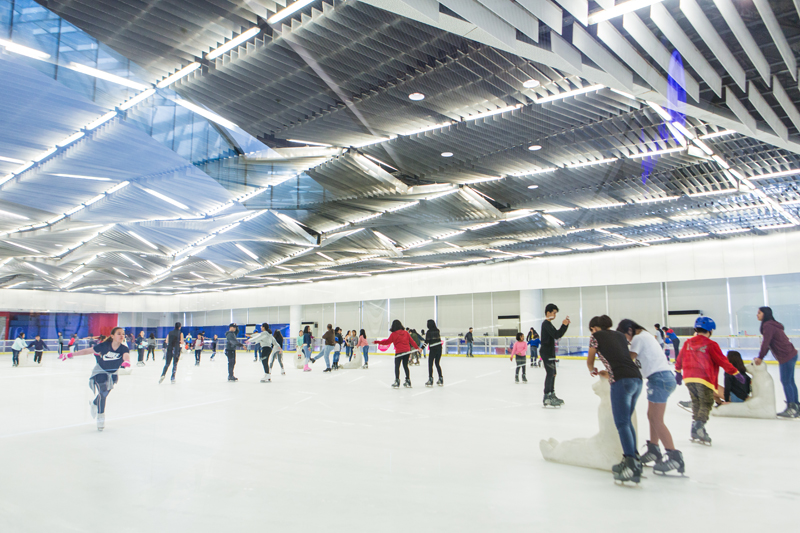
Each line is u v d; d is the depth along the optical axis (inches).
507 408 320.8
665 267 951.0
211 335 894.4
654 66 292.5
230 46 261.3
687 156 450.9
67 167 212.5
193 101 303.1
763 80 308.2
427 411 310.7
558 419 279.0
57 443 199.5
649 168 486.9
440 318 1279.5
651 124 381.7
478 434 238.5
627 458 154.6
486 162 464.8
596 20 238.4
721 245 893.2
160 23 237.1
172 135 298.5
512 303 1162.6
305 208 597.6
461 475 168.6
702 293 920.3
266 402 354.3
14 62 175.3
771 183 532.1
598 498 144.4
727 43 275.3
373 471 173.5
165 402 346.9
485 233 812.6
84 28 223.0
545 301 1113.4
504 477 165.9
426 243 899.4
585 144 423.5
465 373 646.5
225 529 120.9
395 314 1355.8
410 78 306.3
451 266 1234.6
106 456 185.0
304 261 1042.1
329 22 245.6
